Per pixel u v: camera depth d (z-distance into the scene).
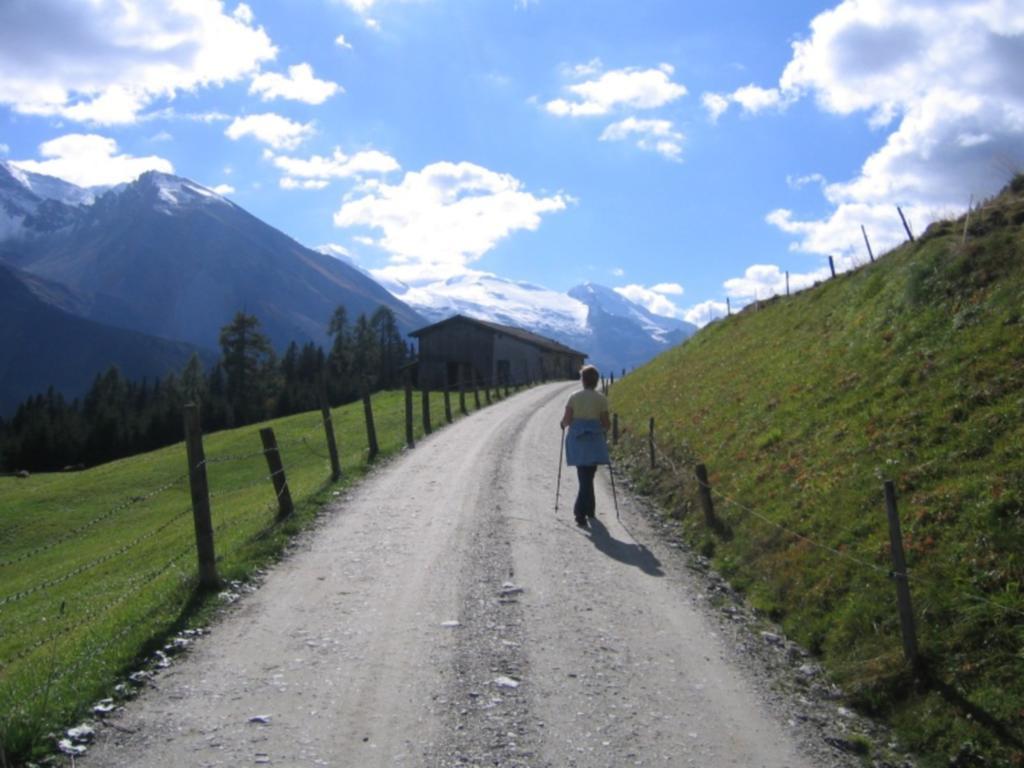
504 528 11.59
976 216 15.27
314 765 5.13
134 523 25.48
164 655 6.94
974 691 5.84
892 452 9.90
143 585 10.37
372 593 8.62
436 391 55.56
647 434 19.45
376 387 105.69
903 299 14.57
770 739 5.72
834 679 6.70
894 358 12.81
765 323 25.20
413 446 21.70
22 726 5.36
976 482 8.12
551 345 80.44
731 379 19.91
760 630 7.92
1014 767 5.15
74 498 33.03
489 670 6.65
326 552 10.35
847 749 5.66
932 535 7.77
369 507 13.18
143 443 87.31
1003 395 9.62
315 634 7.42
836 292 20.84
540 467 17.67
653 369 34.34
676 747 5.53
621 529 11.98
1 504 33.25
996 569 6.85
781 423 13.60
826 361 15.27
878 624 7.02
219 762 5.14
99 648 7.15
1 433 94.12
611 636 7.55
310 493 14.65
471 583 8.96
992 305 11.98
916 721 5.85
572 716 5.91
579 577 9.38
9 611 15.64
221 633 7.48
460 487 14.91
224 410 91.56
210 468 32.94
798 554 8.92
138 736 5.48
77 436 85.81
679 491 13.75
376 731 5.59
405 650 7.03
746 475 12.34
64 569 19.45
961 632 6.38
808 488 10.43
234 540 11.42
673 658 7.11
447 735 5.55
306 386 101.81
